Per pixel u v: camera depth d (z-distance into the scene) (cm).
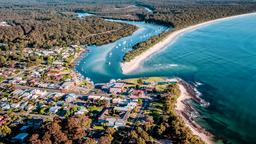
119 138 19425
